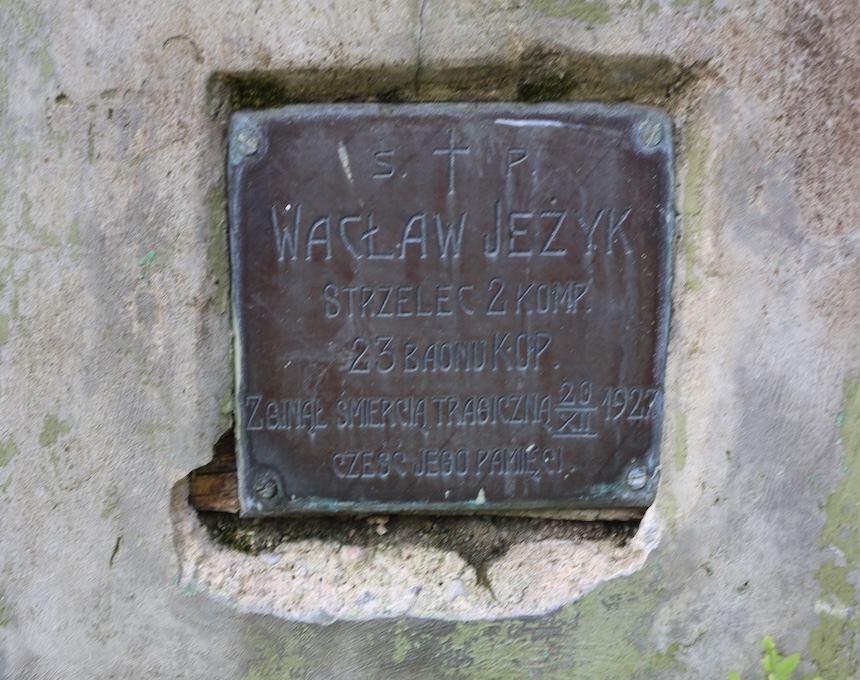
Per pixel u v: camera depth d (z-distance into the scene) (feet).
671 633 5.24
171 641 5.17
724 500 5.09
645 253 4.81
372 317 4.85
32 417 4.91
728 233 4.80
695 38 4.58
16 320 4.80
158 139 4.62
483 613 5.15
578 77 4.71
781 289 4.87
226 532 5.25
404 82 4.68
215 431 4.96
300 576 5.18
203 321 4.83
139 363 4.86
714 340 4.92
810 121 4.68
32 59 4.53
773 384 4.97
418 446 5.01
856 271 4.86
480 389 4.95
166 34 4.50
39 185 4.66
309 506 5.07
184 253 4.75
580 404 4.98
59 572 5.09
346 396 4.93
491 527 5.34
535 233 4.78
